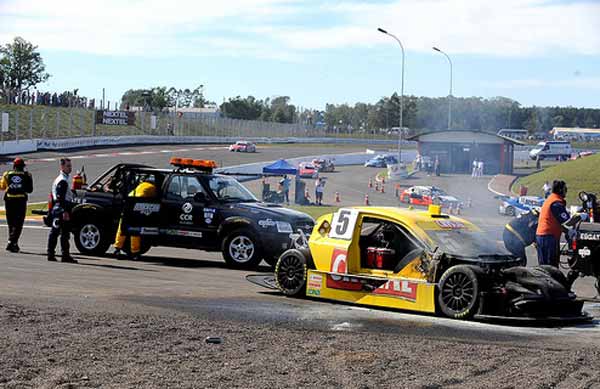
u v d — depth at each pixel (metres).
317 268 11.23
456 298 9.83
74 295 10.37
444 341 8.30
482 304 9.64
